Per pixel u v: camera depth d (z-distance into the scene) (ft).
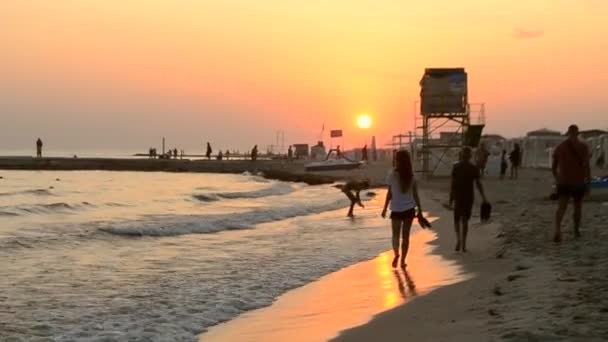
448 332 21.03
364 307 28.12
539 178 133.39
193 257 44.47
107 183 155.43
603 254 33.24
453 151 163.02
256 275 37.29
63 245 48.93
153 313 27.68
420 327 22.80
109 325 25.57
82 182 158.92
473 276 32.63
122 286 33.81
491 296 26.08
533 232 44.62
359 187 83.61
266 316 27.35
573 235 41.24
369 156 315.99
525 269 31.22
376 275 36.17
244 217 71.61
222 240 54.29
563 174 38.93
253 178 201.05
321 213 82.43
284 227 65.00
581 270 28.76
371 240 53.57
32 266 39.65
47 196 102.78
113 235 55.26
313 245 50.65
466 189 41.78
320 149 333.83
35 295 31.35
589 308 21.12
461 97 142.82
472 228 53.11
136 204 90.38
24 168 246.88
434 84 143.54
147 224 61.21
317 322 25.84
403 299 28.55
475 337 19.66
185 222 64.03
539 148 207.62
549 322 19.89
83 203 86.69
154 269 39.37
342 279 35.81
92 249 47.83
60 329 24.97
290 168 238.68
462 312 24.07
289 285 34.27
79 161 252.62
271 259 43.45
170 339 23.58
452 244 46.32
